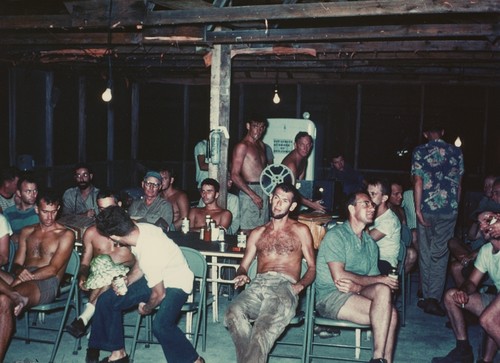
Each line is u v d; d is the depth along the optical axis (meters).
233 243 5.32
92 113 11.43
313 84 11.88
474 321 5.46
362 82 11.65
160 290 3.94
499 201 5.36
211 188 6.11
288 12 5.10
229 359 4.56
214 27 6.59
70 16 5.68
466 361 4.48
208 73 11.89
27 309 4.34
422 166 6.01
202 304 4.69
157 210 6.09
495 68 9.50
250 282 4.38
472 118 11.48
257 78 11.89
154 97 12.60
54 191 4.72
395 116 11.73
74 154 10.91
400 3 4.77
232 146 12.20
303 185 6.82
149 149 12.75
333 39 6.08
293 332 5.33
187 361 4.03
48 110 10.01
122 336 4.22
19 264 4.73
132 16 5.50
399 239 5.34
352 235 4.33
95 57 8.51
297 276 4.34
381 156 11.86
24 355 4.54
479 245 5.53
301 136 6.91
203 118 12.62
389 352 4.05
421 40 7.11
